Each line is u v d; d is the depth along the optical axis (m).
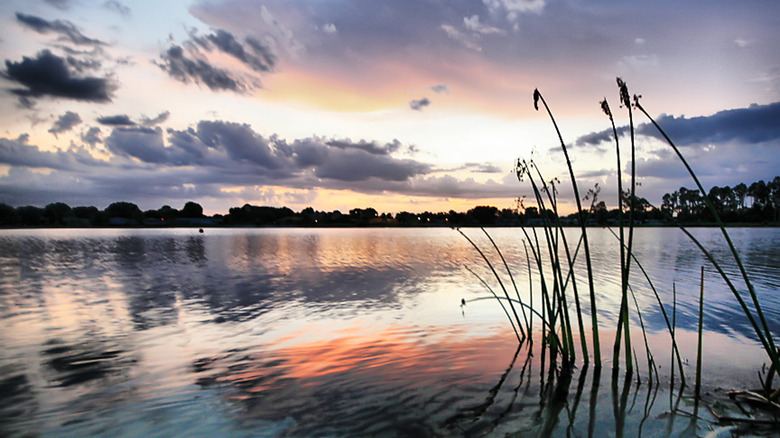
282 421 3.96
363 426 3.82
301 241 44.31
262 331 7.38
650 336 6.70
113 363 5.75
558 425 3.76
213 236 62.03
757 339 6.41
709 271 14.09
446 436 3.60
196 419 4.04
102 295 11.12
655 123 3.93
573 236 50.25
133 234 72.44
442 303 9.80
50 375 5.30
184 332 7.35
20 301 10.34
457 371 5.21
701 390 4.53
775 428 3.65
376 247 32.88
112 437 3.74
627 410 4.05
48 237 56.84
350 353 6.05
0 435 3.79
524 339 6.70
